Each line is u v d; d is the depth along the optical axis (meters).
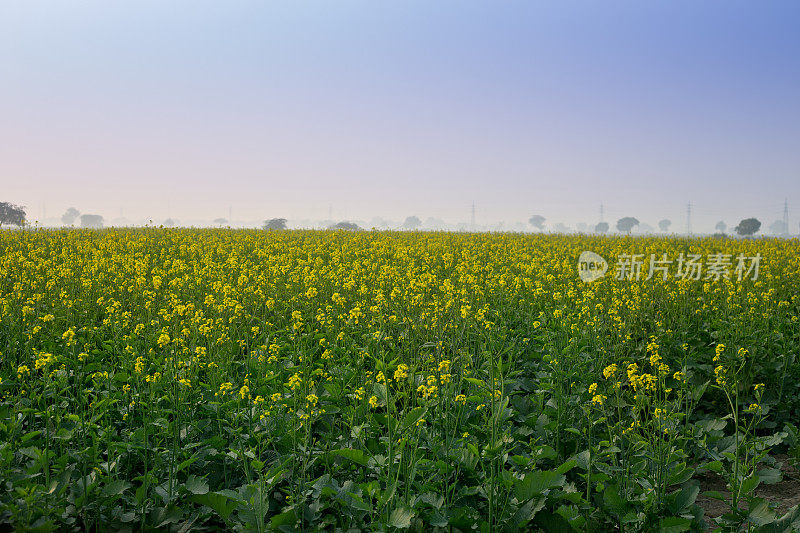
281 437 5.78
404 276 12.91
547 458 6.21
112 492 4.89
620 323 9.23
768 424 7.73
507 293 11.41
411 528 4.91
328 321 8.91
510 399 7.42
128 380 6.61
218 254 17.00
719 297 11.64
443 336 8.95
